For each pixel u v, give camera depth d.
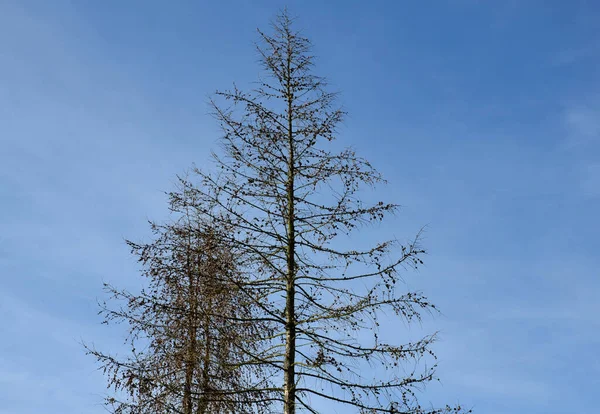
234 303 13.12
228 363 12.55
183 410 12.34
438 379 12.43
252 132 14.00
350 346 12.79
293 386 12.62
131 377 12.59
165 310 12.91
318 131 14.21
